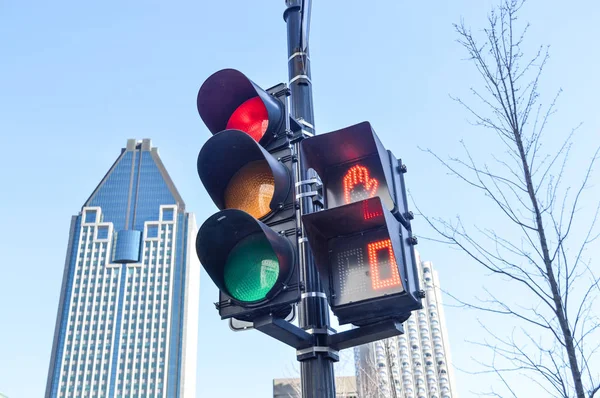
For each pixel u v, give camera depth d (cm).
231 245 509
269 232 475
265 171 547
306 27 663
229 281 498
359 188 548
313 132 608
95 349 17400
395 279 470
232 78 589
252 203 541
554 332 586
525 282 624
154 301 18250
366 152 559
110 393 16712
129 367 17112
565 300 596
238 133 531
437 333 13888
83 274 18800
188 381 17412
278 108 575
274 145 559
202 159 547
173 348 17425
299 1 696
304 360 487
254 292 485
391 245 461
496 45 750
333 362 495
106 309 18138
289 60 662
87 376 16975
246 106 599
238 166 560
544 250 605
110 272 18812
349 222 496
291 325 469
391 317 477
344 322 485
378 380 2261
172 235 19625
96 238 19488
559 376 597
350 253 496
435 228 714
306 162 554
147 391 16725
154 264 19025
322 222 495
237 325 488
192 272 19350
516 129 688
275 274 483
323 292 509
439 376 13350
